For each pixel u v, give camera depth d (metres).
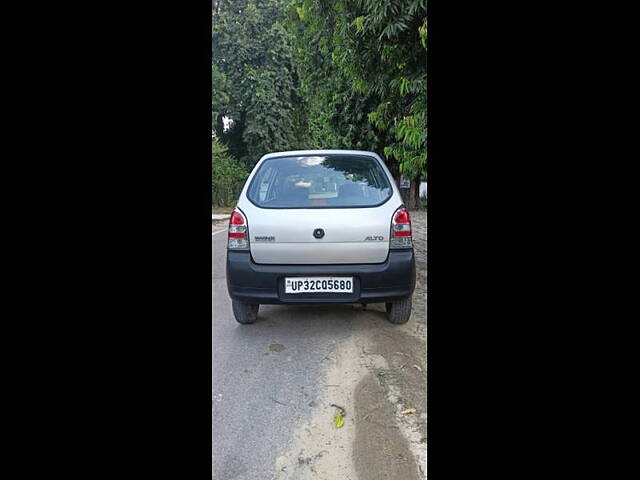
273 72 21.19
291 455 1.87
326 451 1.89
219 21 21.14
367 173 3.09
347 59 4.45
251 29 21.39
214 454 1.88
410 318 3.47
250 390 2.38
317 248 2.78
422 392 2.33
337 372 2.57
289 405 2.24
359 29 3.62
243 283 2.85
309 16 5.68
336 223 2.78
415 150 4.38
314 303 2.81
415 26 3.44
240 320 3.35
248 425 2.07
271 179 3.07
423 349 2.87
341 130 7.48
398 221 2.85
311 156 3.19
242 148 23.25
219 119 22.28
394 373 2.55
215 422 2.09
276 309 3.77
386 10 3.27
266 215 2.84
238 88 21.45
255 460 1.84
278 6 21.77
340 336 3.11
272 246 2.81
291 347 2.94
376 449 1.90
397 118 4.53
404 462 1.81
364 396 2.31
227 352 2.88
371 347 2.91
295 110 22.19
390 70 4.02
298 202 2.94
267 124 20.98
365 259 2.80
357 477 1.74
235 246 2.89
